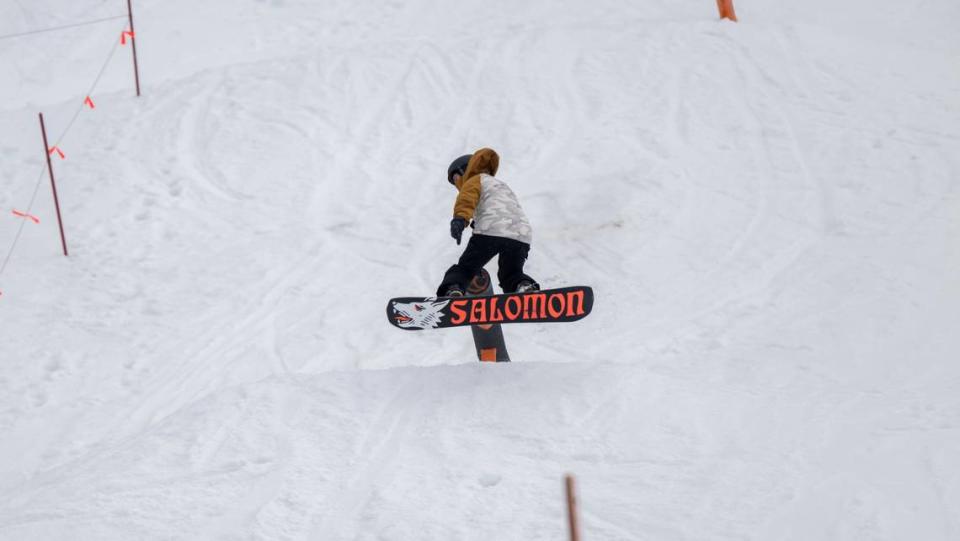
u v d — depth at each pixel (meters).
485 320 20.55
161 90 49.09
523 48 50.41
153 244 36.41
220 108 46.75
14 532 14.80
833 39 49.53
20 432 26.05
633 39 50.25
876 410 18.34
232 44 57.94
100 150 43.72
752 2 56.50
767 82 44.84
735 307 28.38
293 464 16.55
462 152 41.62
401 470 16.19
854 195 34.53
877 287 27.81
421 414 18.38
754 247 32.06
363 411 18.62
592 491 15.11
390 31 57.53
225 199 39.38
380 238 35.72
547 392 18.97
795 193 35.31
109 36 59.75
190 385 27.69
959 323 24.64
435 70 49.16
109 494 15.80
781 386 20.56
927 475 15.08
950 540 13.22
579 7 57.28
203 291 33.12
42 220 38.56
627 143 40.38
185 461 16.97
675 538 13.69
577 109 43.88
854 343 24.27
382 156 42.00
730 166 37.88
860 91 43.34
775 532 13.74
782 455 16.12
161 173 41.59
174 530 14.52
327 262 34.31
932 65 46.06
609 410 18.08
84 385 28.28
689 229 33.78
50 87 53.88
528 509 14.60
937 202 33.09
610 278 31.36
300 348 29.09
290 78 49.34
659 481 15.34
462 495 15.18
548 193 37.25
